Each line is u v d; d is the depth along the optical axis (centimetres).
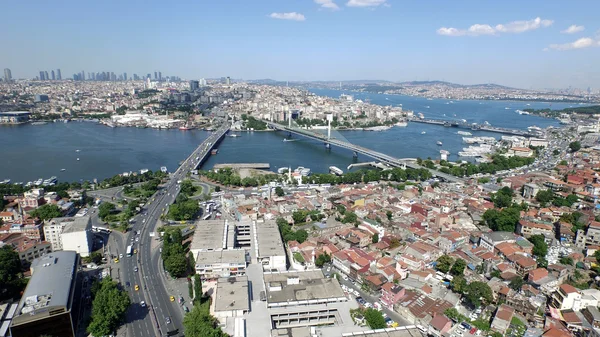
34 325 19088
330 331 19725
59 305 19488
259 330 19762
